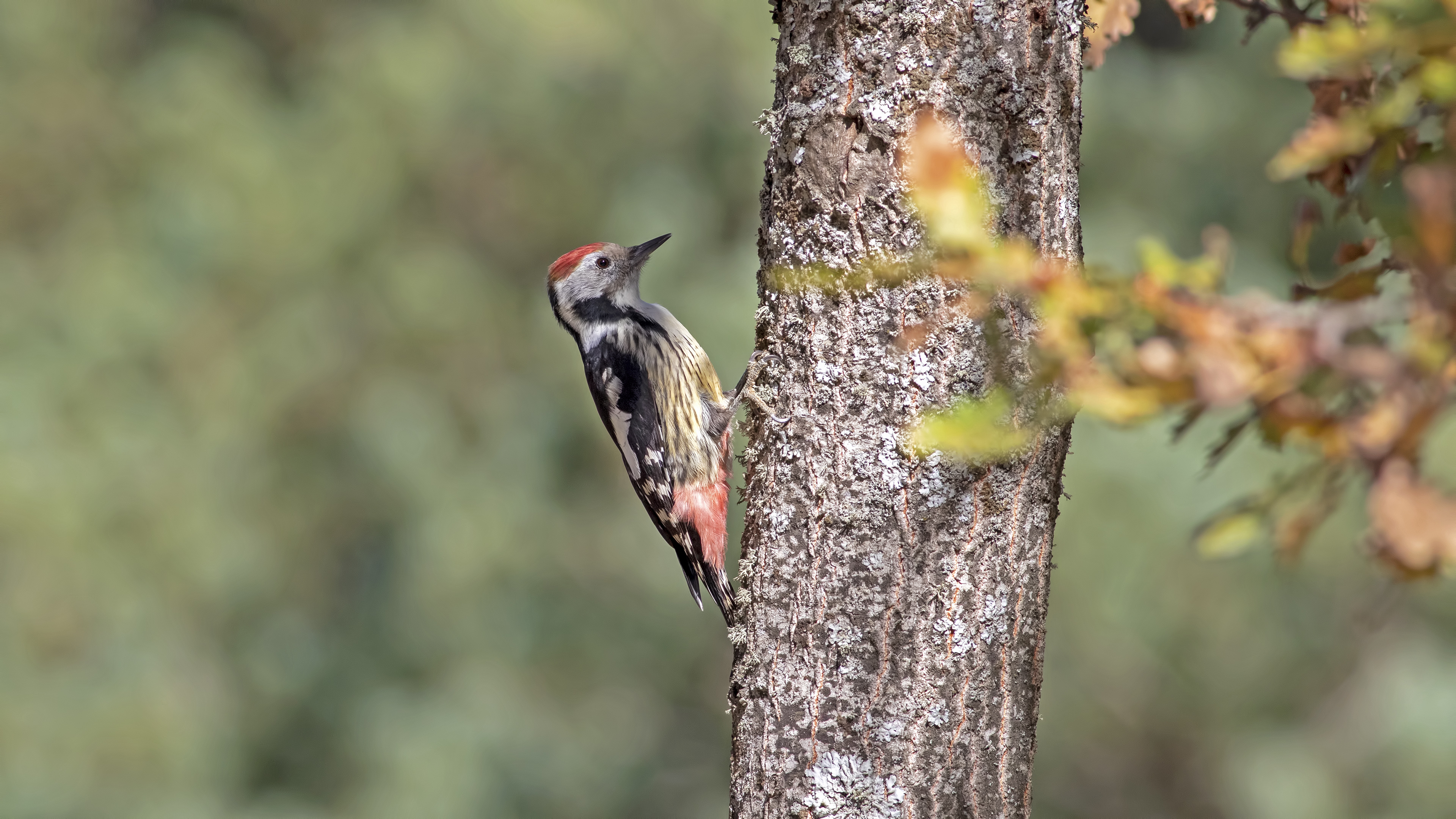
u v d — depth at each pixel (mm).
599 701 17609
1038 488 4605
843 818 4602
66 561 15609
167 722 15680
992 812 4602
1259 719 14250
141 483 16125
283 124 17859
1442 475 9555
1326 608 13523
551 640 17266
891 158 4531
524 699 17094
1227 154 15953
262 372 16828
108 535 15969
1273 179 2758
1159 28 17109
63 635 15695
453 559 16641
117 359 16688
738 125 16922
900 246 4523
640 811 17641
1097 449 12938
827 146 4629
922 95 4496
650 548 17281
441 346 17203
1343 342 2695
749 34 16797
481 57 17000
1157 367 2525
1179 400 2525
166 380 16875
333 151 17172
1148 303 2570
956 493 4535
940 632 4555
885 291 4551
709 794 17844
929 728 4559
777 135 4832
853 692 4617
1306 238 3021
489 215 17547
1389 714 13820
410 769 16203
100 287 16812
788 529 4746
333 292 17219
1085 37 4965
